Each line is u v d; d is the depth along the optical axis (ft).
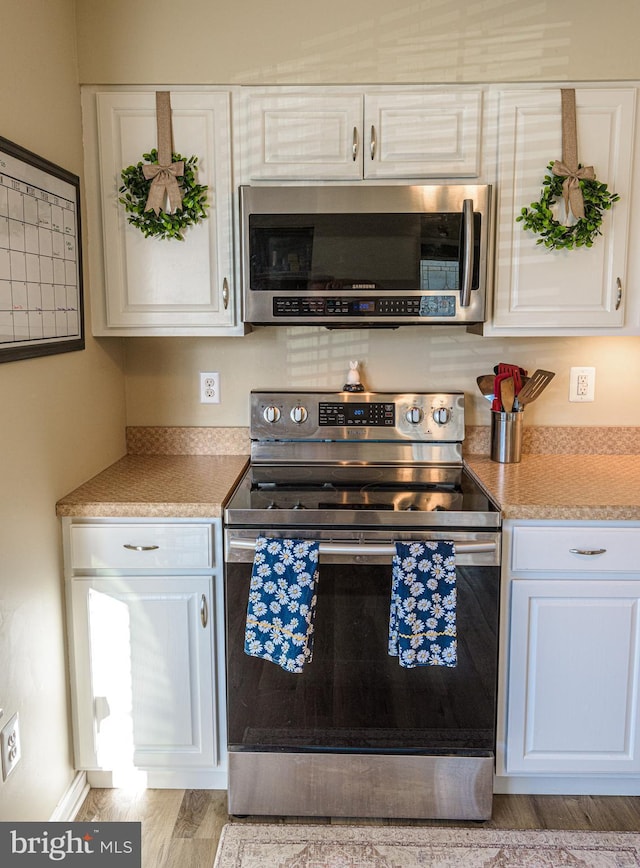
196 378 8.43
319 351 8.36
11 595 5.61
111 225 7.21
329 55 7.00
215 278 7.29
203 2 6.98
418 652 6.16
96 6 6.97
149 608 6.64
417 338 8.31
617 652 6.59
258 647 6.23
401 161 7.08
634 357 8.30
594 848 6.36
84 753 6.89
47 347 6.17
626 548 6.41
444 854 6.29
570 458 8.18
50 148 6.36
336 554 6.18
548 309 7.25
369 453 8.10
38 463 6.11
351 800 6.70
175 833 6.56
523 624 6.53
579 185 6.91
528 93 6.94
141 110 7.05
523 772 6.79
